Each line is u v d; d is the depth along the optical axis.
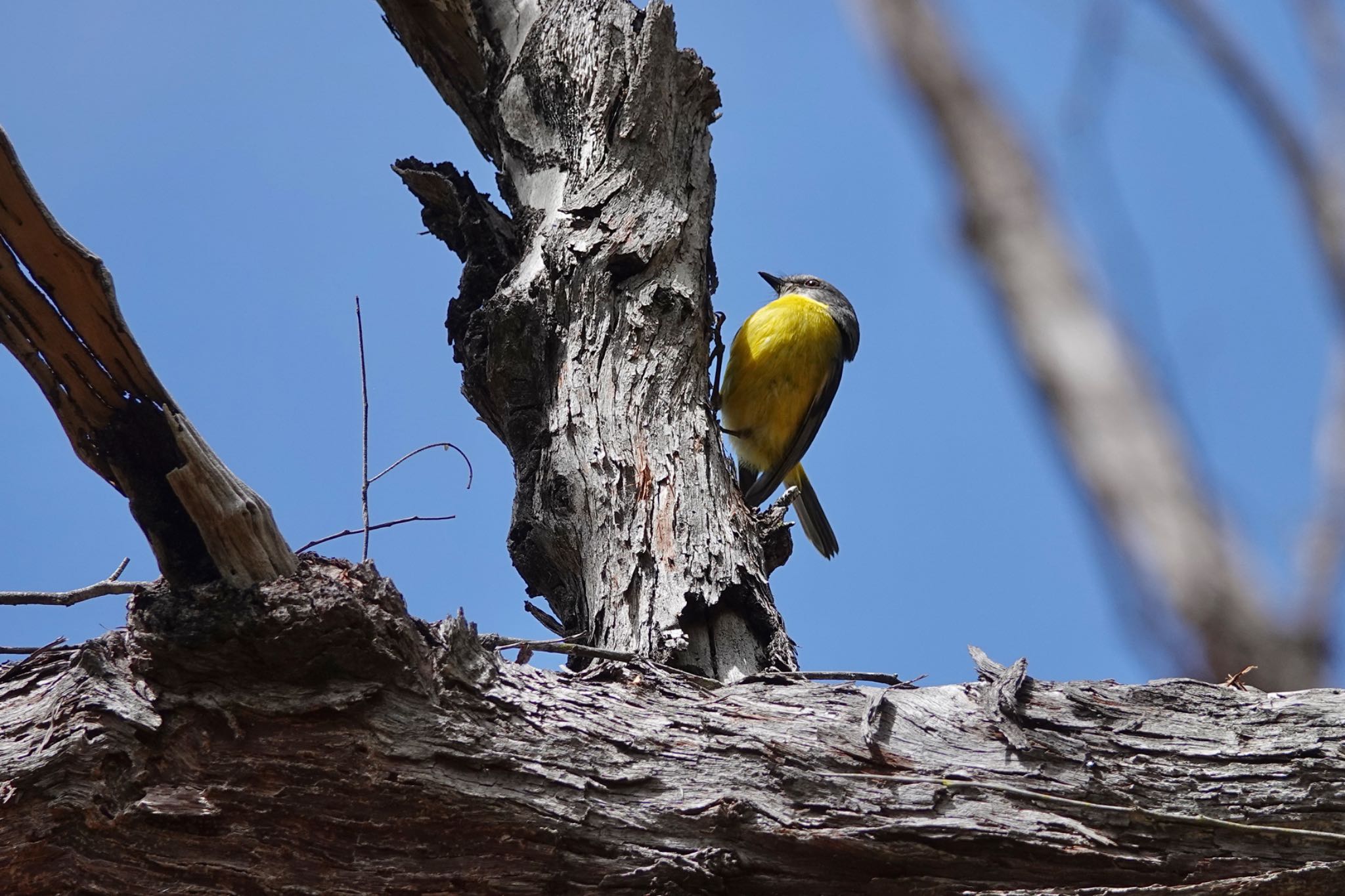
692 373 10.70
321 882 7.11
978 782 7.41
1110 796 7.36
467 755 7.21
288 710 7.15
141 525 7.21
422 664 7.39
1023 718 7.66
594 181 11.29
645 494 9.86
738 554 9.70
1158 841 7.29
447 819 7.14
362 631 7.14
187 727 7.15
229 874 7.06
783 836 7.22
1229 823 7.29
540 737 7.39
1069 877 7.22
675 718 7.66
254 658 7.12
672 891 7.09
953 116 3.95
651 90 11.66
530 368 10.68
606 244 10.91
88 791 6.97
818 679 8.40
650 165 11.44
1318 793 7.34
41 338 6.81
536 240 11.23
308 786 7.12
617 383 10.38
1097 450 3.45
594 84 11.76
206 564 7.18
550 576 10.23
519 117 12.23
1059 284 3.66
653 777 7.35
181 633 7.04
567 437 10.16
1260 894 7.08
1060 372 3.55
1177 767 7.47
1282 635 3.24
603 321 10.63
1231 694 7.84
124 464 7.17
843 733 7.60
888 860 7.21
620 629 9.23
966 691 7.93
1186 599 3.29
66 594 8.44
